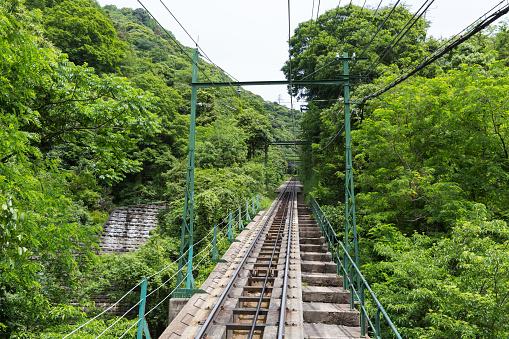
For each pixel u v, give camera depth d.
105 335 9.45
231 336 7.37
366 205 15.39
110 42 35.28
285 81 12.93
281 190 47.81
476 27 5.29
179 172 29.27
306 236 19.70
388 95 16.52
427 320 8.59
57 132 9.98
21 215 5.24
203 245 18.84
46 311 9.52
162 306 15.27
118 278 15.13
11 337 8.27
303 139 31.89
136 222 26.97
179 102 41.47
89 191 24.89
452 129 13.49
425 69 22.64
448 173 13.65
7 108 7.91
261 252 14.59
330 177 24.95
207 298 8.73
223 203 22.34
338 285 11.14
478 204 11.20
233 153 34.50
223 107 47.84
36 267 7.23
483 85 12.74
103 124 9.89
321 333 7.83
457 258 8.52
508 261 7.04
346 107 13.85
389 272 12.18
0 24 5.88
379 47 26.09
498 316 6.93
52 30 31.08
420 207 14.47
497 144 12.88
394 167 15.23
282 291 8.95
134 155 30.72
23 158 6.96
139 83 35.75
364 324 7.55
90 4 37.69
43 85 8.91
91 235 10.37
